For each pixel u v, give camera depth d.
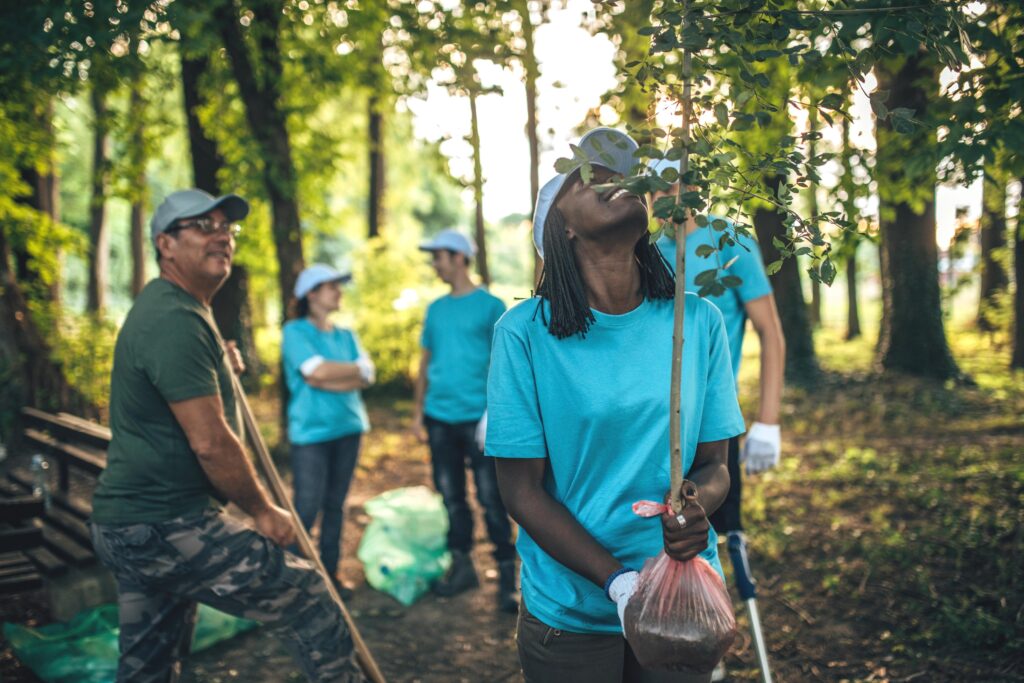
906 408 9.86
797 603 4.01
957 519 4.82
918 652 3.41
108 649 3.44
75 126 19.66
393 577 4.54
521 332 1.62
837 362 14.73
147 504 2.40
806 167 1.49
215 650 3.77
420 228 24.38
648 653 1.44
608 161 1.36
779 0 1.71
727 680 3.31
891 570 4.25
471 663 3.73
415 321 12.73
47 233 9.09
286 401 7.70
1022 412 9.17
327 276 4.66
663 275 1.65
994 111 2.22
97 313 9.75
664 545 1.46
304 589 2.55
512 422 1.61
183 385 2.34
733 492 2.94
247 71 7.19
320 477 4.44
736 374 2.94
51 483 6.58
